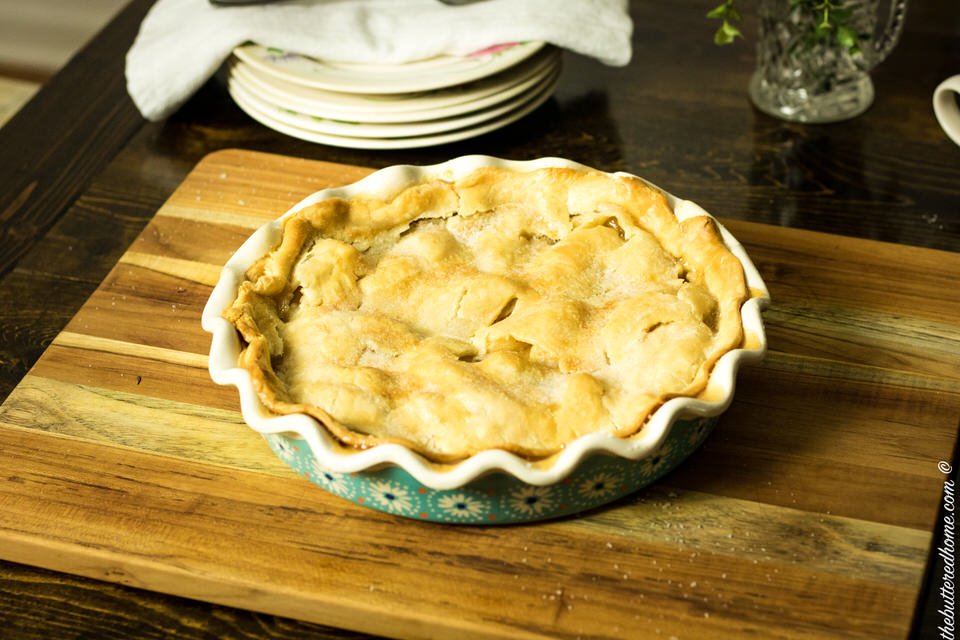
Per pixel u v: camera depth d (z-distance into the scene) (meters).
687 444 0.83
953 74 1.11
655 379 0.83
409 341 0.86
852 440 0.87
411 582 0.81
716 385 0.81
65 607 0.83
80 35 1.79
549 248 0.90
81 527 0.84
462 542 0.83
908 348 0.91
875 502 0.84
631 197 0.91
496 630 0.79
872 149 1.06
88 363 0.93
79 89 1.15
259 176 1.05
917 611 0.80
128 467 0.87
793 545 0.82
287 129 1.06
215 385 0.91
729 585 0.81
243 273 0.88
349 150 1.08
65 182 1.07
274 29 1.04
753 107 1.10
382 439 0.79
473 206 0.92
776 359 0.91
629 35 1.05
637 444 0.79
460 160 0.93
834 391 0.89
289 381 0.84
